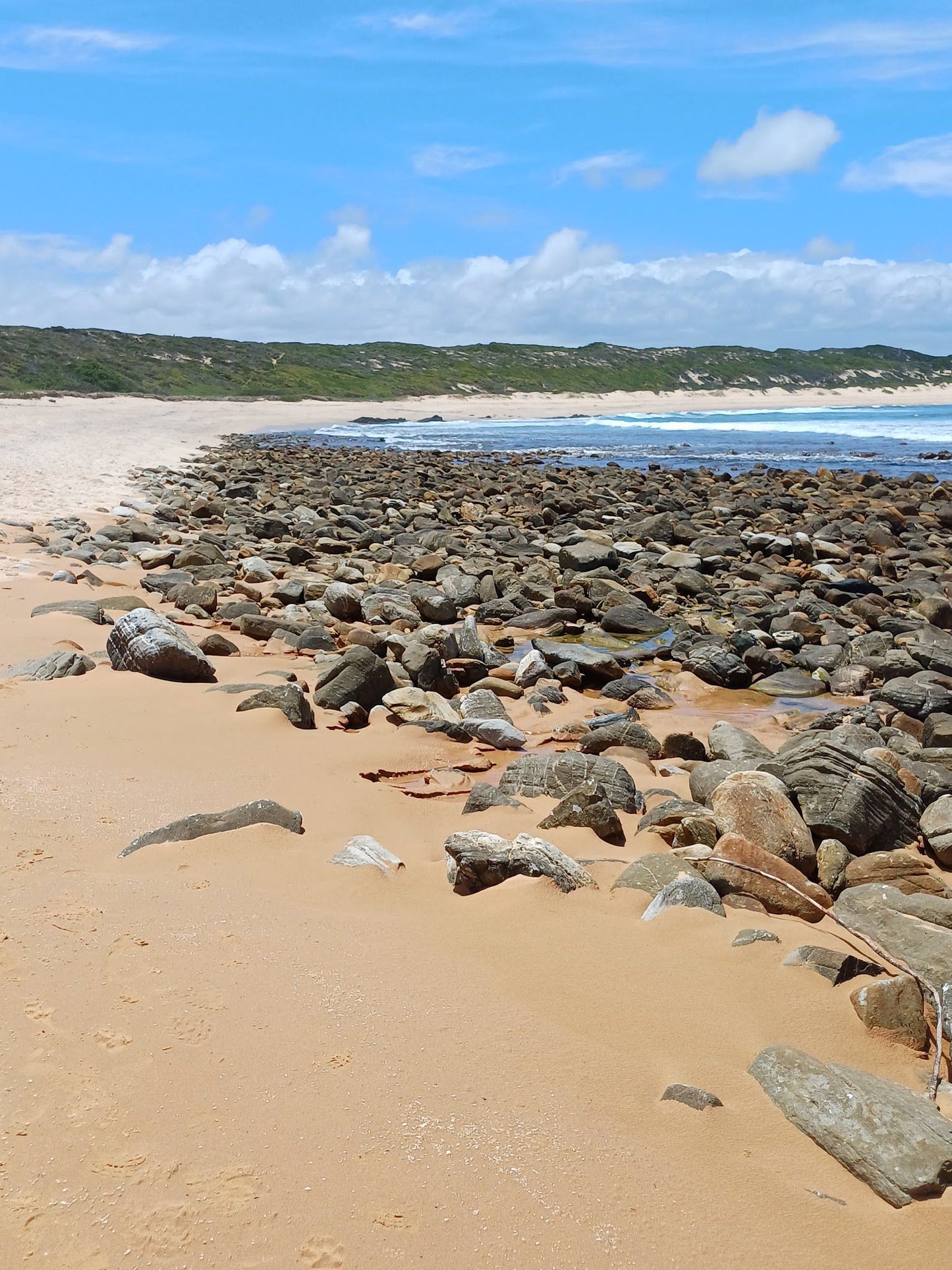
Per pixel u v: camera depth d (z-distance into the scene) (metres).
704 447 44.44
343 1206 2.55
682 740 7.66
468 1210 2.57
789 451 42.09
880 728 8.44
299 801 5.80
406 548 17.64
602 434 55.56
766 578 15.32
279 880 4.57
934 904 4.50
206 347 90.12
